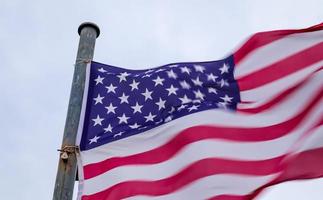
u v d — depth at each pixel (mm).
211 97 9398
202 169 8547
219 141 8844
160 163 8656
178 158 8719
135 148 8773
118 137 8812
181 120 9031
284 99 9359
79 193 8203
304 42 9938
